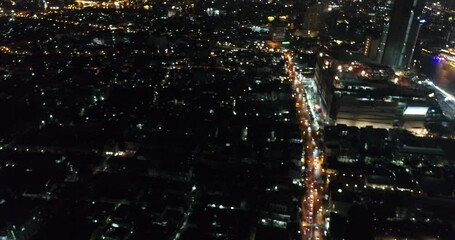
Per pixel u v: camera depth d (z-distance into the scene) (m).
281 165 167.75
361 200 144.38
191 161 169.25
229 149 180.50
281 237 123.62
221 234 126.44
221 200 144.00
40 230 127.62
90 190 148.88
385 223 131.62
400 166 168.38
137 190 149.12
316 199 156.75
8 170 161.50
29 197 146.00
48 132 194.12
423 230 127.94
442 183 156.62
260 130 199.38
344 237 125.25
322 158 187.00
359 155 177.25
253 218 134.00
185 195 149.00
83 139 185.75
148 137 190.12
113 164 166.38
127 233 129.00
